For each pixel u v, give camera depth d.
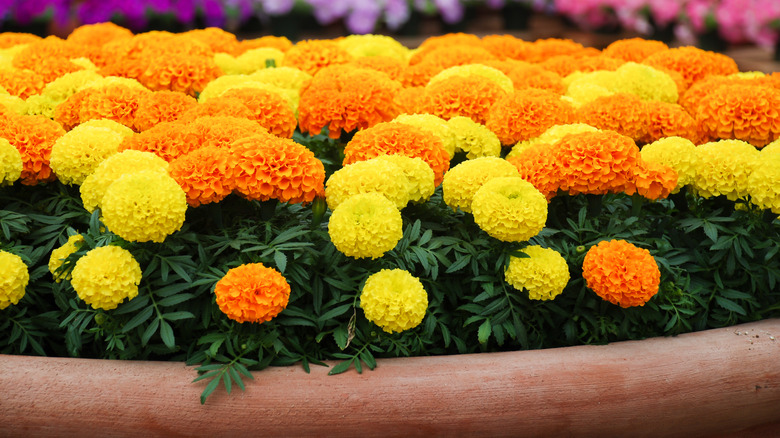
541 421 2.03
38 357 2.08
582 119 2.99
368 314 2.06
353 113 2.89
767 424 2.32
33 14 7.62
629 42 4.32
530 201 2.15
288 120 2.89
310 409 1.96
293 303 2.25
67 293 2.26
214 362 2.08
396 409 1.98
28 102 3.09
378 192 2.22
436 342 2.37
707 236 2.52
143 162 2.25
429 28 8.92
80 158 2.44
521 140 2.87
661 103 2.97
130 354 2.12
